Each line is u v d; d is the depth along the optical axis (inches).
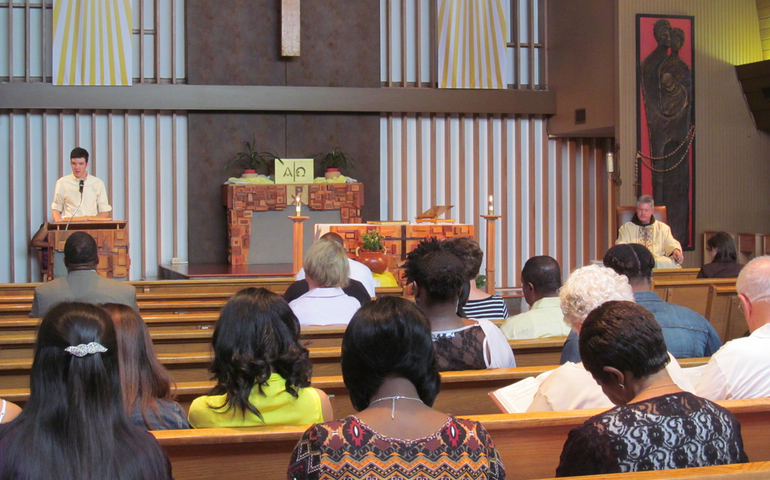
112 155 392.5
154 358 79.5
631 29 366.0
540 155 436.5
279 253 394.0
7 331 152.8
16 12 383.6
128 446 58.3
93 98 381.1
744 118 382.6
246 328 77.0
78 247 156.6
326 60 412.5
